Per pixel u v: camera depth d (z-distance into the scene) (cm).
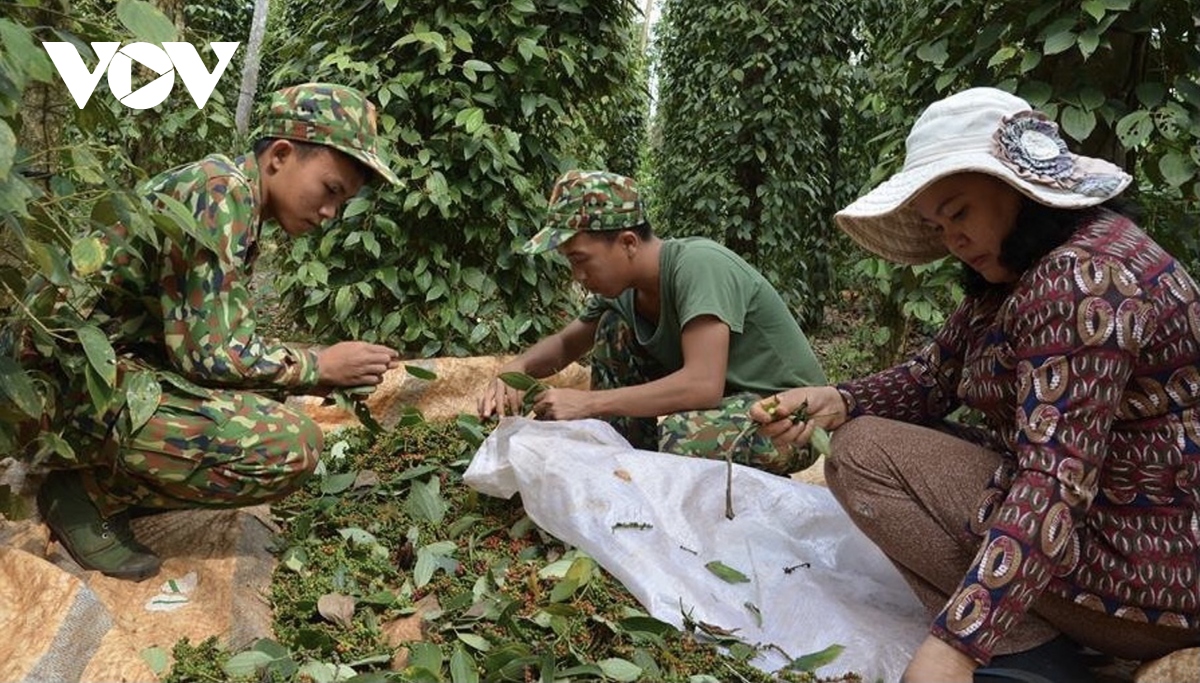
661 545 209
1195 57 261
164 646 177
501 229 394
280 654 176
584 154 459
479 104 389
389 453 272
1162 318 153
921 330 442
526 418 248
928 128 167
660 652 184
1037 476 150
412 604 203
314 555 218
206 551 209
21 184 154
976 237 164
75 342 185
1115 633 168
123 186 176
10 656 154
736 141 705
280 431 198
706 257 251
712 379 243
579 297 432
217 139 515
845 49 721
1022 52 271
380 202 380
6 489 185
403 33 386
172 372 199
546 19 401
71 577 167
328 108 202
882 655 181
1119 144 278
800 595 198
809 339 724
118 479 194
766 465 256
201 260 189
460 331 382
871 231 190
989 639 149
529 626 192
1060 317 152
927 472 179
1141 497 160
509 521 240
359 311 393
